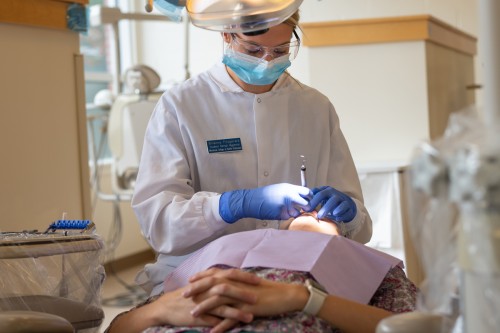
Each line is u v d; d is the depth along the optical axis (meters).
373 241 3.05
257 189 1.78
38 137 2.42
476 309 0.88
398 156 3.70
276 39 1.87
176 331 1.36
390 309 1.54
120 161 4.25
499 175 0.77
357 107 3.73
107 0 5.93
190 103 2.02
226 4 1.66
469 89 4.94
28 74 2.38
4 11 2.23
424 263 0.97
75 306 1.54
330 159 2.14
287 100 2.07
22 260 1.58
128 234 5.70
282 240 1.54
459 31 4.44
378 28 3.63
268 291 1.34
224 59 1.94
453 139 0.90
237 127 2.02
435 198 0.88
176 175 1.93
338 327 1.35
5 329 1.16
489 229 0.84
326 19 5.58
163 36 6.27
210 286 1.36
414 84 3.66
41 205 2.42
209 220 1.79
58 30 2.52
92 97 5.76
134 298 4.52
